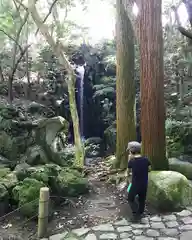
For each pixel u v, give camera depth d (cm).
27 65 1123
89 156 1055
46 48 1140
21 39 1098
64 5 918
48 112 1045
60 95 1195
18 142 735
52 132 750
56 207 518
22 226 456
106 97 1262
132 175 460
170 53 1036
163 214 481
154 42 556
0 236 426
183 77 965
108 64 1188
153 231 427
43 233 424
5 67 1129
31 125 760
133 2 594
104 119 1249
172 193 493
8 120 756
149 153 577
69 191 559
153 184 513
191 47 957
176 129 829
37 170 568
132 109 709
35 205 475
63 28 872
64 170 616
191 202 509
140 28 566
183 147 774
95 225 452
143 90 575
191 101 917
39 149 726
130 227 441
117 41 699
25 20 935
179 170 615
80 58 1338
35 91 1157
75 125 736
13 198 504
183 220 457
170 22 1012
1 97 1027
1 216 482
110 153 1093
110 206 527
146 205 511
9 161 693
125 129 708
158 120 572
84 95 1349
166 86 1021
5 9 984
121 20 681
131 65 698
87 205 532
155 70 562
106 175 705
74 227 448
